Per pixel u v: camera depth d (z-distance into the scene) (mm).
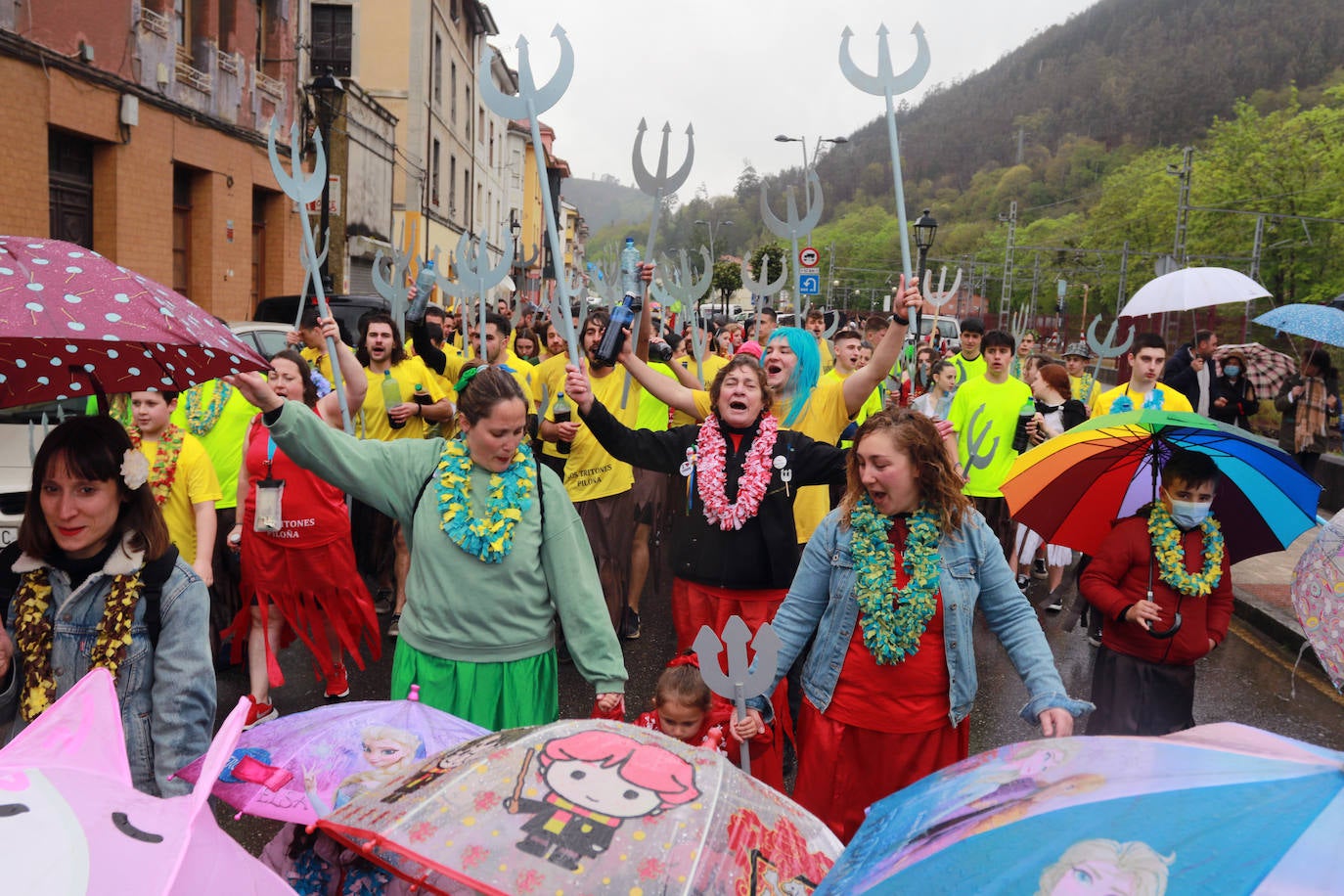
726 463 4238
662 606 8016
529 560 3332
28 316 2395
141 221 15031
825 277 104062
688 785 1923
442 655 3328
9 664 2803
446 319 13391
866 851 1727
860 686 3354
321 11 30531
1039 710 3182
